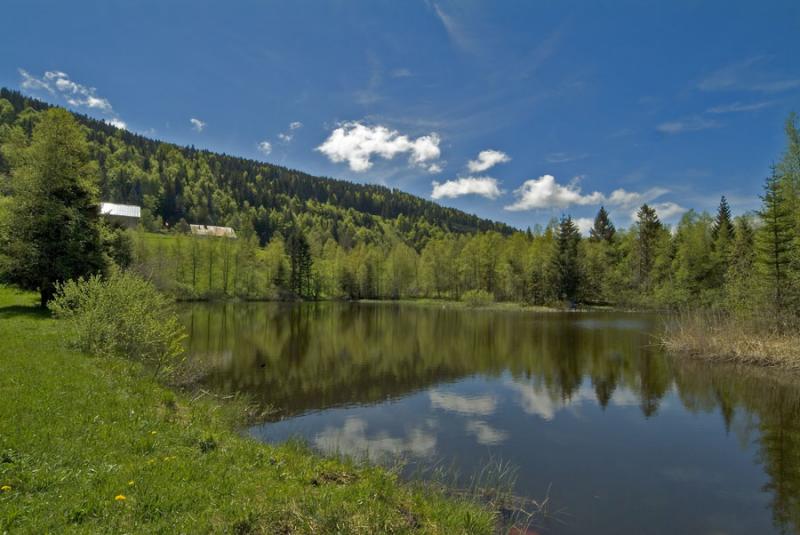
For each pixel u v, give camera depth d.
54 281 26.41
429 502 7.62
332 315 54.78
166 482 6.01
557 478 10.27
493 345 31.05
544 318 51.81
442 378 21.11
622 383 20.27
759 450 12.34
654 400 17.45
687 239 64.88
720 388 19.33
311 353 27.03
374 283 94.50
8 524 4.62
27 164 27.56
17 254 26.06
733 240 57.69
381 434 13.12
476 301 72.31
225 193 179.75
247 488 6.24
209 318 46.22
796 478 10.51
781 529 8.24
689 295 59.16
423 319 50.47
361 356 26.52
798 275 27.05
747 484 10.17
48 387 9.77
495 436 13.16
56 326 19.25
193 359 22.27
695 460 11.56
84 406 8.88
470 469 10.61
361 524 5.67
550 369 23.31
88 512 5.05
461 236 110.69
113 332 15.35
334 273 94.75
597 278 73.06
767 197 29.83
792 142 29.16
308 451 10.30
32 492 5.37
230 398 15.59
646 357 26.50
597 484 10.02
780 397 17.94
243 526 5.23
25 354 12.96
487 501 8.73
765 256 29.41
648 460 11.52
